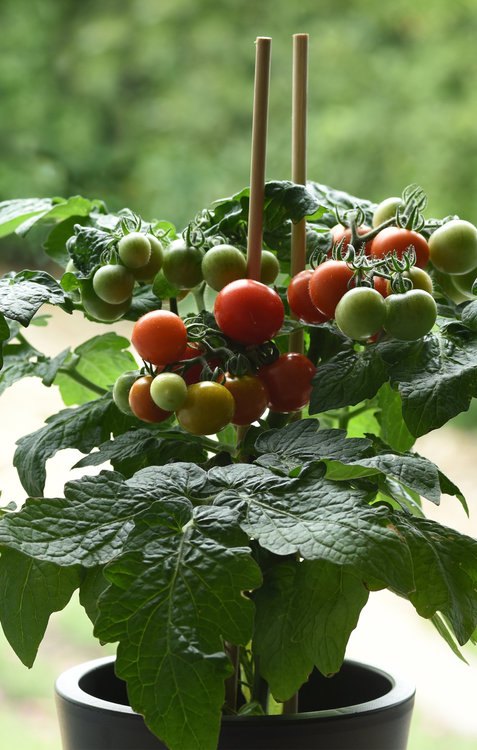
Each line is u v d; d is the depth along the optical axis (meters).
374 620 2.36
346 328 0.63
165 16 4.67
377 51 4.30
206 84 4.57
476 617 0.63
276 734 0.60
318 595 0.63
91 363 0.80
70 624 2.04
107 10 4.79
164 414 0.65
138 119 4.55
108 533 0.60
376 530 0.59
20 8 4.69
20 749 1.52
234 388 0.65
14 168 4.29
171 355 0.64
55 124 4.44
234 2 4.65
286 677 0.62
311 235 0.73
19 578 0.65
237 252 0.66
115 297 0.66
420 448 3.59
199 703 0.57
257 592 0.63
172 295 0.69
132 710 0.59
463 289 0.70
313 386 0.65
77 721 0.62
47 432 0.71
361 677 0.73
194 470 0.63
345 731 0.61
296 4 4.52
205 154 4.41
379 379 0.65
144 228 0.71
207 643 0.58
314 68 4.27
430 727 1.69
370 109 4.09
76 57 4.67
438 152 3.95
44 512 0.60
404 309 0.62
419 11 4.21
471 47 4.04
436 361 0.65
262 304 0.64
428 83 4.06
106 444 0.68
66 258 0.77
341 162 4.09
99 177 4.40
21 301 0.63
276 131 4.27
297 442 0.64
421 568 0.63
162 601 0.58
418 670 2.00
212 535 0.59
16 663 1.85
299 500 0.60
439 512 3.00
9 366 0.75
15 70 4.53
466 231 0.67
